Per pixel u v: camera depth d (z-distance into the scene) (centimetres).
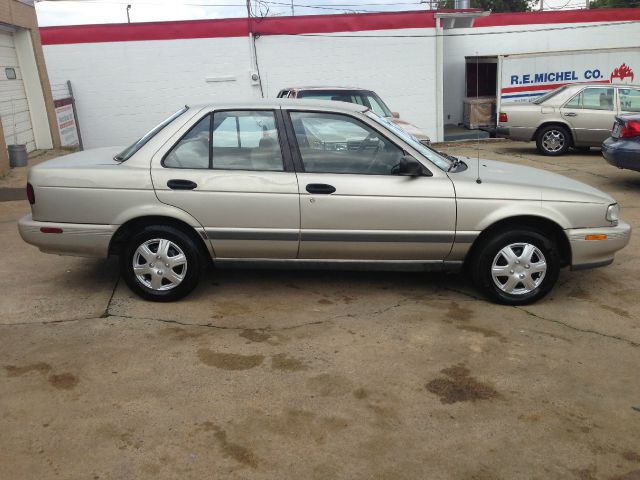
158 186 460
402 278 556
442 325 454
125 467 289
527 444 313
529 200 471
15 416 329
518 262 483
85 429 318
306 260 483
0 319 455
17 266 580
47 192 464
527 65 1706
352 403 348
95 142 1748
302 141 473
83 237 468
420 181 468
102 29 1667
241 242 472
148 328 443
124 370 381
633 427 329
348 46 1719
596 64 1716
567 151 1452
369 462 296
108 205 462
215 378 373
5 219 785
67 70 1691
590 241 481
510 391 364
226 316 466
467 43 2077
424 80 1745
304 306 488
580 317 474
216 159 470
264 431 320
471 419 334
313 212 464
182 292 484
